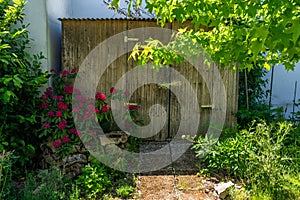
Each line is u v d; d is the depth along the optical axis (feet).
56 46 14.53
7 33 11.14
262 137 9.88
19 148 10.78
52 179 9.44
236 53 5.91
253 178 8.98
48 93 12.16
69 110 11.91
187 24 13.46
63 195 8.80
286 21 3.92
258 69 15.83
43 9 12.92
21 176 10.62
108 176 10.59
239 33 5.44
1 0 11.75
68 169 10.94
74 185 9.81
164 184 10.37
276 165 8.95
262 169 8.87
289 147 10.07
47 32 13.14
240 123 14.38
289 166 9.07
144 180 10.68
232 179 10.41
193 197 9.43
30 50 13.05
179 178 10.82
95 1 17.37
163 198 9.39
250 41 4.77
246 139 10.88
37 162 11.72
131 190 9.81
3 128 10.59
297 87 16.89
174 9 5.36
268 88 16.90
